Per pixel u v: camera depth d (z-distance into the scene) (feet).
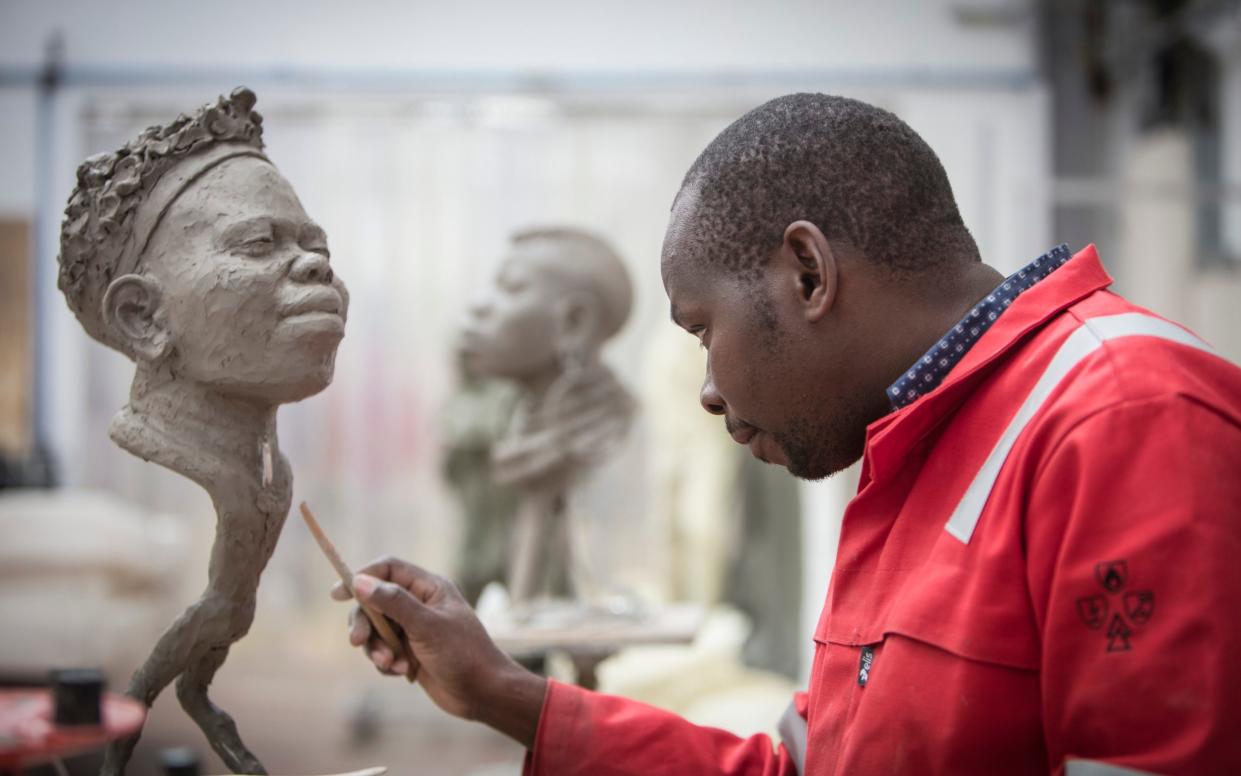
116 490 14.53
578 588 8.87
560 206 14.93
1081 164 14.20
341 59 13.92
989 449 3.24
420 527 15.42
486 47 13.91
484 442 12.02
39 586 11.24
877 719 3.19
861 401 3.52
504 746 13.61
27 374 13.99
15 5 13.76
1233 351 12.10
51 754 3.68
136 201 3.58
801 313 3.47
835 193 3.41
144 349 3.58
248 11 13.88
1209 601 2.72
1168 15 12.86
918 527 3.38
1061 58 14.17
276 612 15.66
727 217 3.50
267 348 3.55
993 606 3.09
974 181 13.88
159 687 3.69
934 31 13.92
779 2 13.87
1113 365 3.04
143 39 13.85
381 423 15.34
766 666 14.05
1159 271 12.48
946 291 3.47
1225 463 2.84
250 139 3.74
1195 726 2.67
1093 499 2.90
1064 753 2.92
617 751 4.03
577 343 9.07
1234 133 12.64
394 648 4.07
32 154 13.82
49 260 13.92
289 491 3.86
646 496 15.10
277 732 13.84
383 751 13.35
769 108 3.58
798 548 14.17
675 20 13.89
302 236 3.71
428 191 14.92
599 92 13.89
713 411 3.82
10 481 12.95
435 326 15.12
